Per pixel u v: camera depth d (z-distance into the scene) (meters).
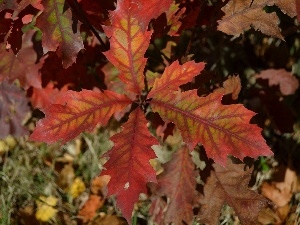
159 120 0.64
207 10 0.62
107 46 0.69
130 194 0.46
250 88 0.79
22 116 0.78
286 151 0.80
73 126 0.49
